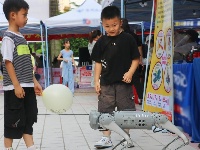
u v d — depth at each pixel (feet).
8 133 11.67
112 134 16.75
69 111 25.03
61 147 14.75
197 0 35.81
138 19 44.19
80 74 48.08
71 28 49.21
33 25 39.91
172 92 17.51
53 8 67.31
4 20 38.91
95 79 13.96
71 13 41.34
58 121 20.98
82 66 48.19
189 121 15.92
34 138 16.43
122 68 13.53
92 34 30.91
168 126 10.06
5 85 11.56
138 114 9.89
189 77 15.74
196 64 15.23
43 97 10.89
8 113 11.54
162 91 18.79
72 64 39.52
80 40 77.20
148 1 34.30
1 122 20.62
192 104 15.43
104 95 13.82
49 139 16.24
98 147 14.25
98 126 10.07
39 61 46.68
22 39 11.68
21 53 11.50
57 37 54.90
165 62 18.47
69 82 39.19
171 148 14.12
